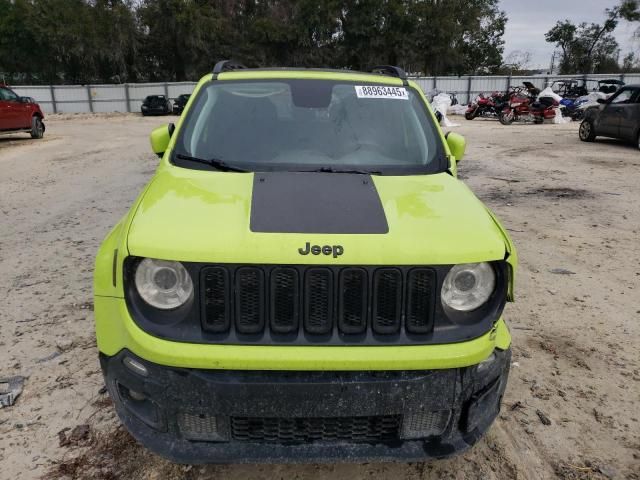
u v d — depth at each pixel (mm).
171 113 36719
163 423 2207
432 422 2230
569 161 12227
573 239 6402
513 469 2711
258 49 44969
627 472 2703
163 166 2957
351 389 2082
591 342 3975
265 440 2211
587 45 57188
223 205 2359
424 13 44000
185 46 45781
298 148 3051
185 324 2111
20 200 8625
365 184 2658
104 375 2322
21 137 20500
